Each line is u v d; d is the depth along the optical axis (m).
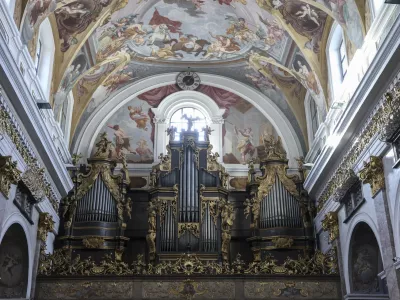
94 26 17.44
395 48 11.18
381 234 12.62
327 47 17.77
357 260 15.45
